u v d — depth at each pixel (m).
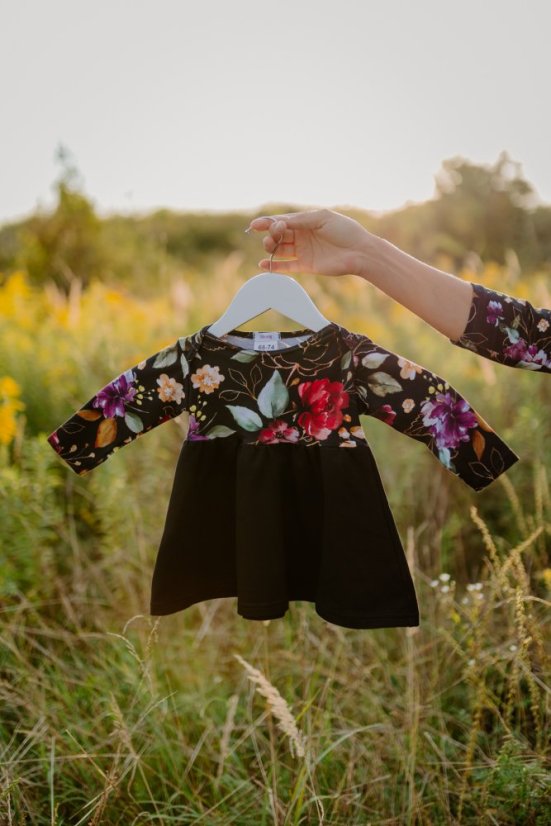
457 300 1.61
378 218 8.74
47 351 4.03
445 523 3.07
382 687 2.35
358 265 1.65
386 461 3.25
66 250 8.79
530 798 1.76
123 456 3.15
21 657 2.25
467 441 1.59
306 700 2.21
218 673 2.46
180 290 4.73
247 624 2.62
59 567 2.94
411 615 1.58
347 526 1.58
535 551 2.65
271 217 1.67
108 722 2.19
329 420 1.61
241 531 1.62
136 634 2.55
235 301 1.63
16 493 2.56
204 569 1.70
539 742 1.83
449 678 2.36
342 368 1.60
